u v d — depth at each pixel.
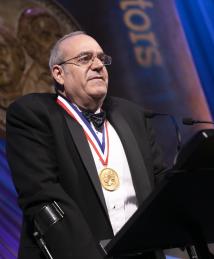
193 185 4.87
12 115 7.54
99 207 7.06
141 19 15.48
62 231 6.27
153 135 8.53
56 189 6.67
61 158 7.17
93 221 6.96
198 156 4.67
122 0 15.34
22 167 6.99
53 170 7.07
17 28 13.73
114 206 7.23
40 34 14.00
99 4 14.97
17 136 7.31
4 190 12.62
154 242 5.34
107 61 8.15
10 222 12.55
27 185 6.78
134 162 7.66
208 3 16.31
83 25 14.64
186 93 15.53
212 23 16.20
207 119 15.55
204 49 15.96
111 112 8.23
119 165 7.61
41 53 13.91
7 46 13.49
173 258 9.31
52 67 8.27
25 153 7.09
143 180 7.54
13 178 7.07
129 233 5.00
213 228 5.54
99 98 7.94
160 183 4.79
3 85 13.24
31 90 13.61
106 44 14.87
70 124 7.54
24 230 7.15
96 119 7.93
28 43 13.79
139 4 15.57
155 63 15.37
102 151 7.66
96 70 7.93
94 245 6.16
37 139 7.22
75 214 6.39
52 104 7.86
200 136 4.57
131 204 7.40
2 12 13.61
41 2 14.17
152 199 4.82
